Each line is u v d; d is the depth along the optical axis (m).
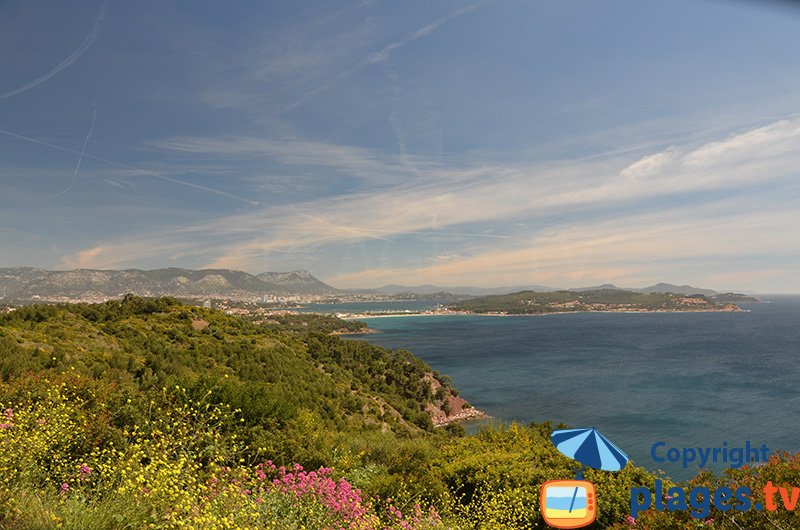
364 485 9.71
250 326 77.38
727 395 80.25
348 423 40.94
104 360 33.97
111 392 8.58
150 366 37.03
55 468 5.56
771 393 80.94
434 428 63.91
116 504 4.70
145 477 5.09
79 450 6.24
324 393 51.44
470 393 89.44
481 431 16.42
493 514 9.09
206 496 5.36
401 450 13.30
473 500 10.01
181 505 4.82
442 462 12.11
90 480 5.38
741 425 60.50
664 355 135.62
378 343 184.62
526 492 9.70
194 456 6.43
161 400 8.11
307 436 11.02
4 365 22.89
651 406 73.75
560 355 140.50
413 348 165.88
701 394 81.50
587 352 146.00
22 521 4.09
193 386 10.86
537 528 9.20
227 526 4.70
